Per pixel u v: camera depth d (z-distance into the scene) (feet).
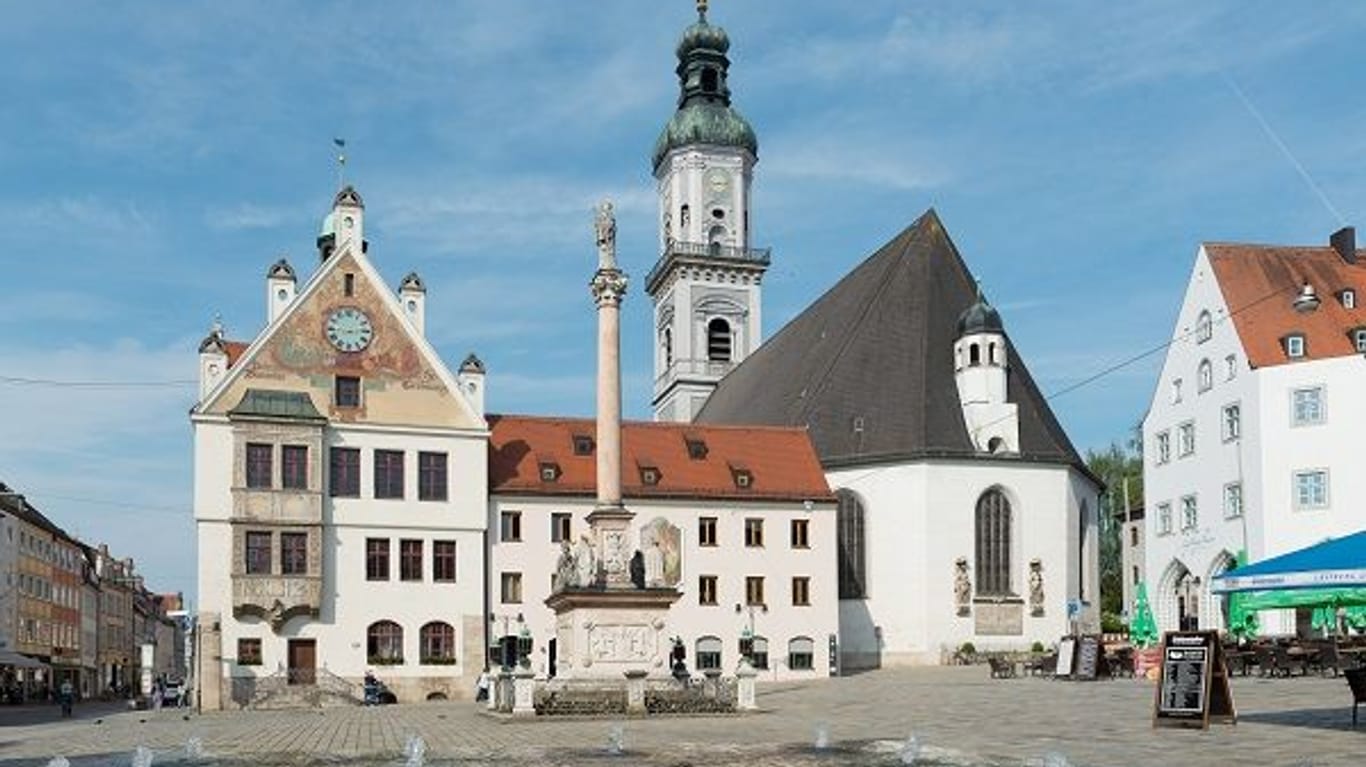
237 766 86.99
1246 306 246.06
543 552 243.81
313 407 231.50
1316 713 104.22
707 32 423.64
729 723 124.16
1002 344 280.51
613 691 138.51
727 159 416.67
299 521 225.97
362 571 231.91
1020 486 272.51
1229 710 96.37
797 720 126.41
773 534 257.14
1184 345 261.85
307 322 235.40
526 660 154.20
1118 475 426.10
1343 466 226.99
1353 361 228.22
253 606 222.07
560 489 246.06
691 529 253.24
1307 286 244.83
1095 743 86.94
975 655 261.85
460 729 124.77
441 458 239.71
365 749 102.06
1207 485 251.80
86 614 458.50
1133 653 181.78
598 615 146.51
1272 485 232.53
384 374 238.27
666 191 425.69
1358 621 204.95
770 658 252.01
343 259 239.30
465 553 237.86
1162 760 74.43
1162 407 269.44
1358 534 80.33
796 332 353.10
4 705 309.83
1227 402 246.06
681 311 411.34
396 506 235.61
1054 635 269.85
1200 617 252.62
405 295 242.58
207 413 225.97
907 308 295.28
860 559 272.10
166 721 170.09
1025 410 282.56
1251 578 80.53
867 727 112.68
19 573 363.56
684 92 426.92
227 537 223.51
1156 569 268.62
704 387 410.11
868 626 268.62
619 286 160.15
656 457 260.62
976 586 267.59
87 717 204.85
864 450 276.00
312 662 226.99
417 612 233.96
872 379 287.69
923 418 274.16
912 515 268.21
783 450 271.28
